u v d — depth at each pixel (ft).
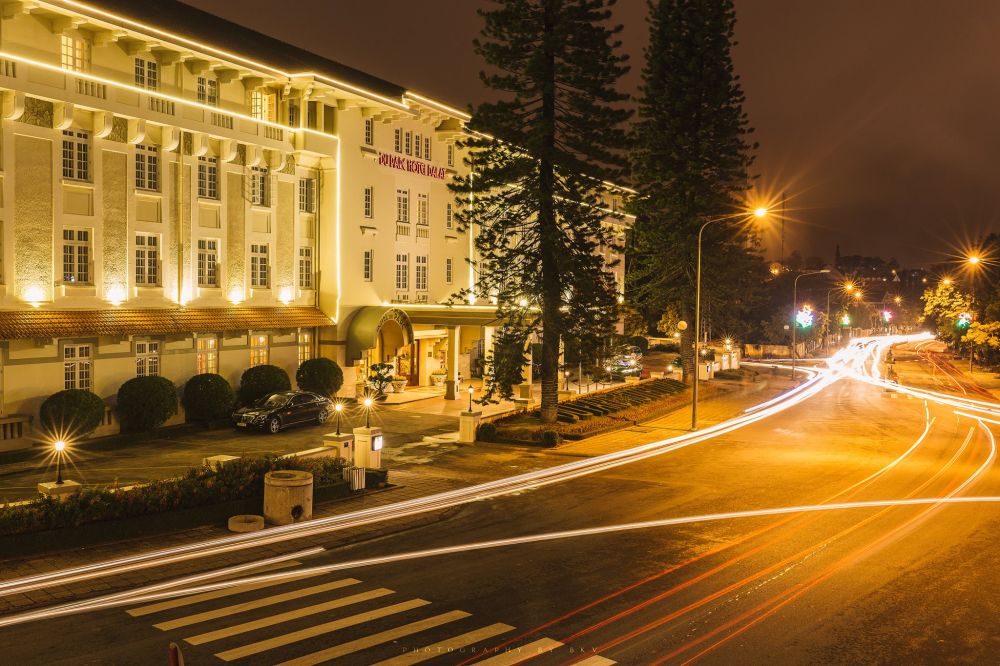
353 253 125.08
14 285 80.69
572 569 47.34
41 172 82.84
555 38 103.55
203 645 34.55
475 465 84.07
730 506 65.67
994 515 63.00
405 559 49.34
